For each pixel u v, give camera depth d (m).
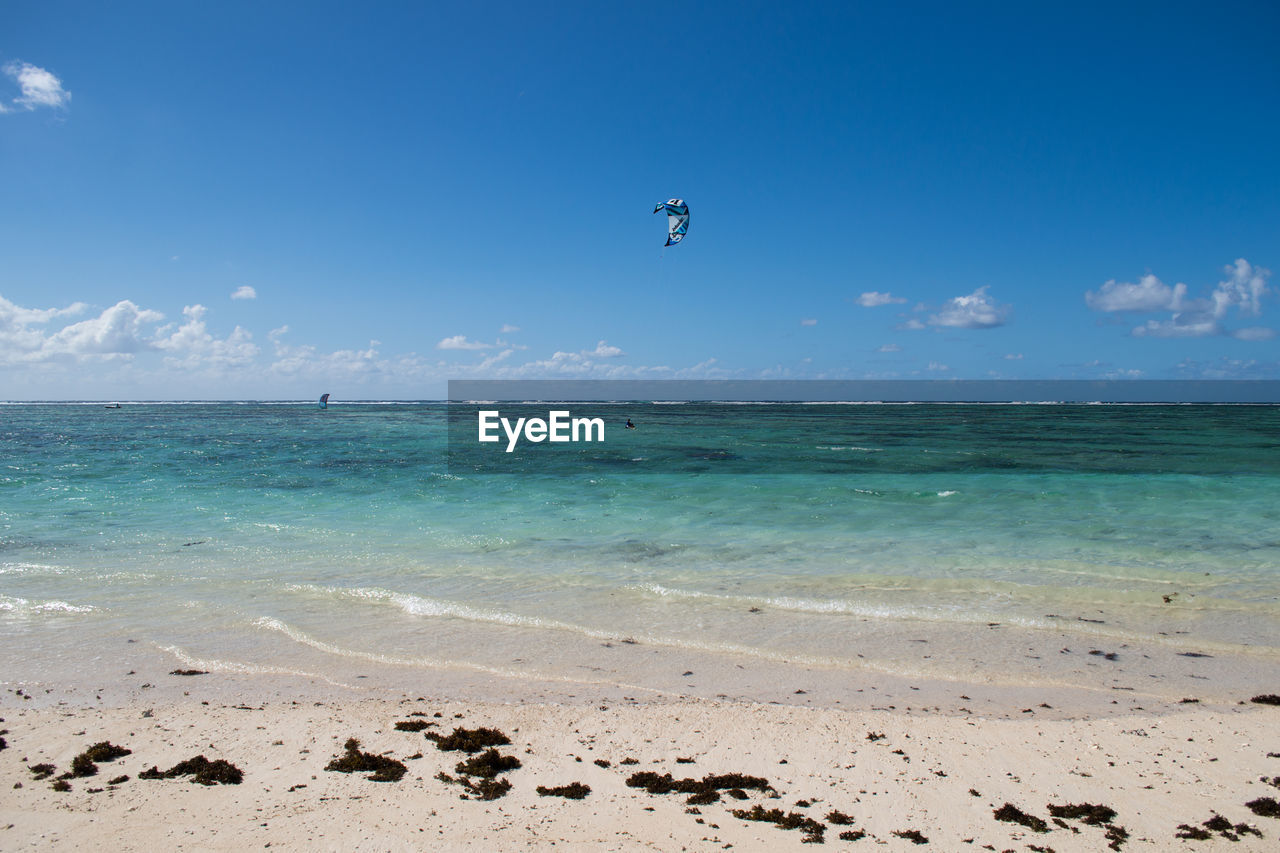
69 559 15.05
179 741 7.01
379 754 6.77
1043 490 25.19
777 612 11.68
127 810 5.64
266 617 11.26
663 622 11.19
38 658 9.47
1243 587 12.91
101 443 47.00
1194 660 9.59
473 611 11.64
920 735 7.31
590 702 8.18
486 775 6.38
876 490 25.25
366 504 22.45
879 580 13.54
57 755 6.66
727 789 6.18
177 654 9.67
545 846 5.20
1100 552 15.71
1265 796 6.02
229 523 19.19
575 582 13.45
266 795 5.95
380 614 11.51
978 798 6.04
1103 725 7.55
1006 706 8.12
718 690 8.60
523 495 24.39
